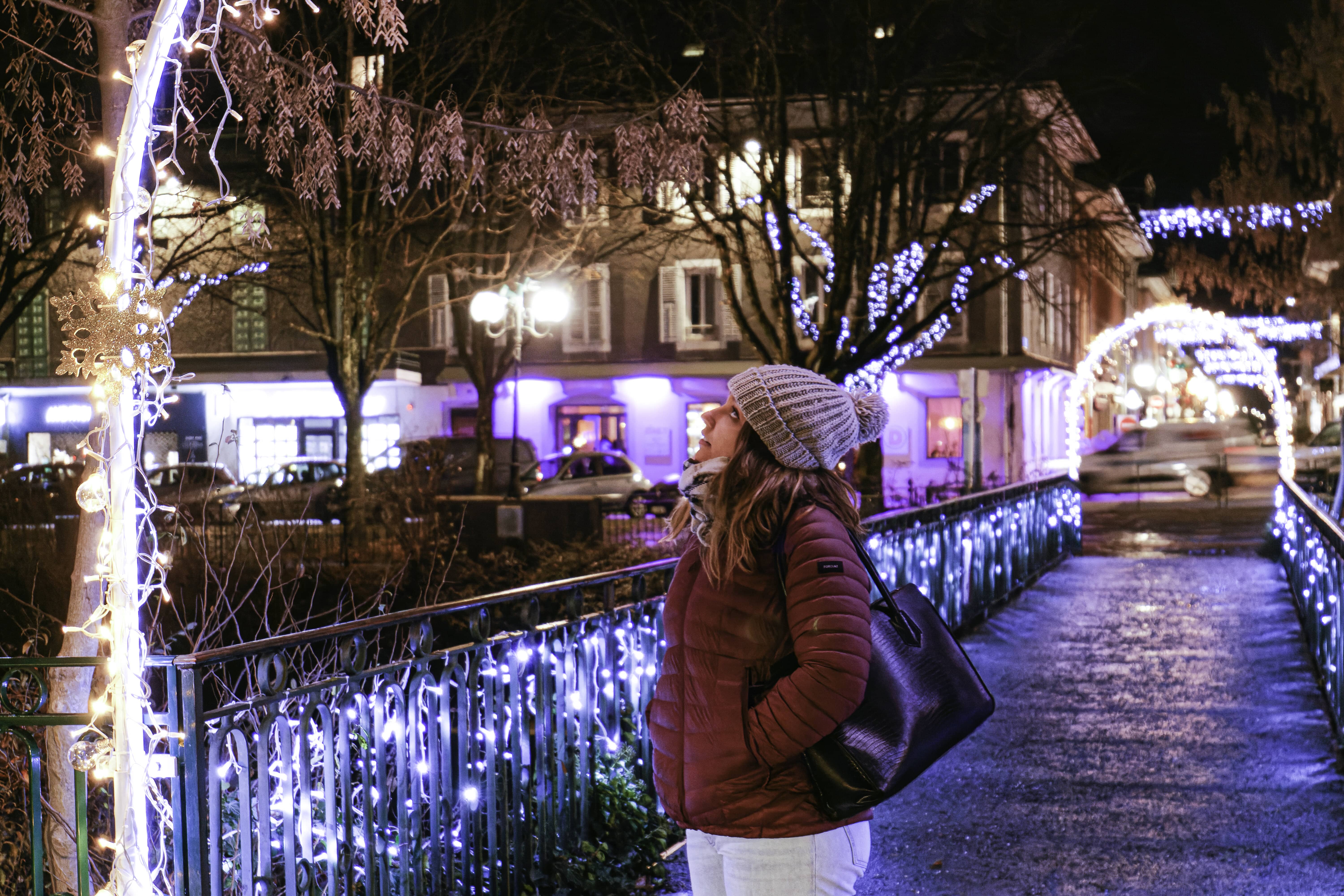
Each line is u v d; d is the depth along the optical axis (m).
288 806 3.27
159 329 2.87
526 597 4.34
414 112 6.29
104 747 2.86
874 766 2.44
